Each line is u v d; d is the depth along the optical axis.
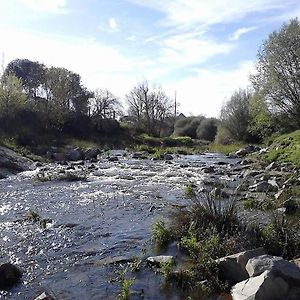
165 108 77.88
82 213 14.59
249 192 17.06
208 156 43.12
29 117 46.25
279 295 6.96
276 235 9.81
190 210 11.65
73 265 9.47
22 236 11.72
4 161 26.98
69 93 54.69
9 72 51.69
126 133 63.34
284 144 33.88
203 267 8.59
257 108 43.03
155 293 7.89
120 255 10.08
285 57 40.59
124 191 19.14
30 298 7.75
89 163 33.25
